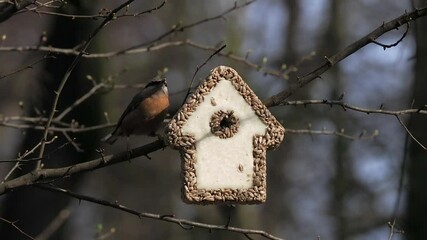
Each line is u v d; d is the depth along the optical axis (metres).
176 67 17.66
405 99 16.30
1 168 15.66
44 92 10.09
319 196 18.11
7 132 17.50
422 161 8.52
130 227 20.59
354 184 15.88
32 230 10.41
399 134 16.00
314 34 16.88
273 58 16.56
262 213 18.36
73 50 7.80
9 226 10.49
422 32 8.48
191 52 17.47
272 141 5.86
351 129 15.91
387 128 16.06
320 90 15.85
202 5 17.50
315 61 16.19
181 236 20.08
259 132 5.86
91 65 10.02
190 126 5.76
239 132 5.83
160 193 20.34
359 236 15.54
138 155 6.27
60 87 6.35
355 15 17.02
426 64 8.45
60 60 10.06
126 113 7.15
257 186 5.79
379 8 17.08
